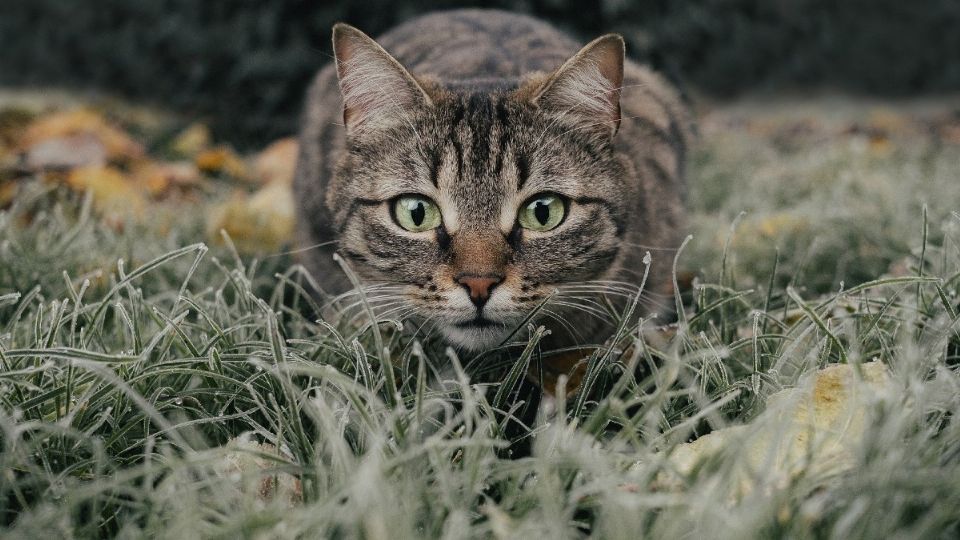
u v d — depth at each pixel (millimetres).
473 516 376
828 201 662
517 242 475
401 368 442
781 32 1646
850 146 917
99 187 674
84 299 522
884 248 574
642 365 463
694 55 1519
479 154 475
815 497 363
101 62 1279
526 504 377
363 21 986
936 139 1075
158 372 417
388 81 485
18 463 385
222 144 1023
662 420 411
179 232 631
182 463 370
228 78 1089
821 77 1704
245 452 385
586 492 373
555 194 479
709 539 351
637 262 507
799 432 392
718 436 392
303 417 428
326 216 520
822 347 438
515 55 580
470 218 471
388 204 483
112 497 379
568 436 395
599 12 954
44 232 572
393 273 484
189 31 1098
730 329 480
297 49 1030
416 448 376
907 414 385
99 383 416
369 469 358
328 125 558
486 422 394
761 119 1428
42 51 1329
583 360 445
